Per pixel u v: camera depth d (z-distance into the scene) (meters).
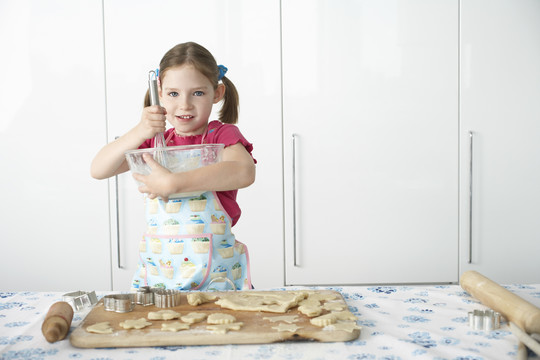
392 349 0.65
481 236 2.18
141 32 2.14
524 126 2.14
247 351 0.65
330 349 0.65
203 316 0.73
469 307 0.83
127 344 0.66
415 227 2.18
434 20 2.12
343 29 2.12
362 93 2.14
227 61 2.14
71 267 2.21
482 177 2.16
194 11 2.13
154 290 0.84
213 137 1.05
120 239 2.20
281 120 2.15
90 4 2.14
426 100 2.14
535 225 2.17
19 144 2.19
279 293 0.84
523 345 0.64
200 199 0.99
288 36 2.13
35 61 2.16
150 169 0.87
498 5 2.11
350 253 2.19
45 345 0.67
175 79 0.98
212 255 0.99
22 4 2.14
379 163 2.16
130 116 2.17
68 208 2.20
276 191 2.17
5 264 2.22
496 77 2.13
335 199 2.17
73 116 2.17
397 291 0.92
